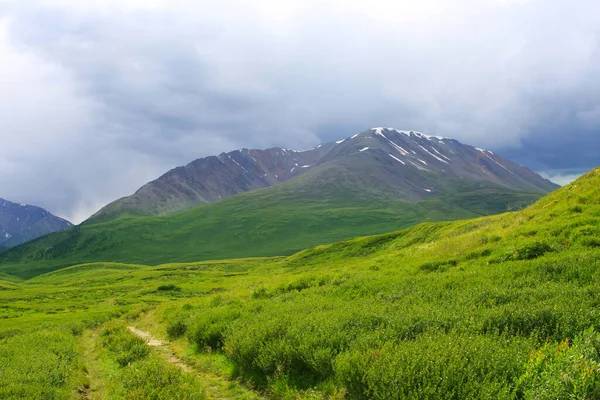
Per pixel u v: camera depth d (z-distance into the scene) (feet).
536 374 23.11
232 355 43.45
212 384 39.68
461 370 25.05
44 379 46.50
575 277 46.50
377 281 70.13
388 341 32.45
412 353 28.27
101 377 53.88
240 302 83.10
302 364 36.52
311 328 41.88
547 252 61.77
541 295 39.45
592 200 80.84
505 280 50.24
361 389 28.30
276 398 33.81
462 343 28.25
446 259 77.97
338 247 290.97
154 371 41.22
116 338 75.82
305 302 62.49
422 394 23.81
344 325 41.09
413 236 217.77
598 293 36.42
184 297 240.94
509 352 26.48
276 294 90.07
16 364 55.26
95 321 143.02
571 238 64.13
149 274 436.76
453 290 50.60
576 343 25.25
